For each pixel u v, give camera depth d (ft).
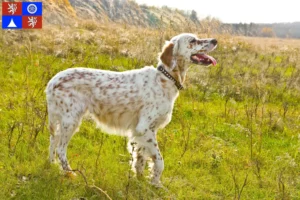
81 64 29.78
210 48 16.08
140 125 15.40
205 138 20.45
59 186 14.12
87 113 15.85
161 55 15.85
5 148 16.66
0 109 20.35
